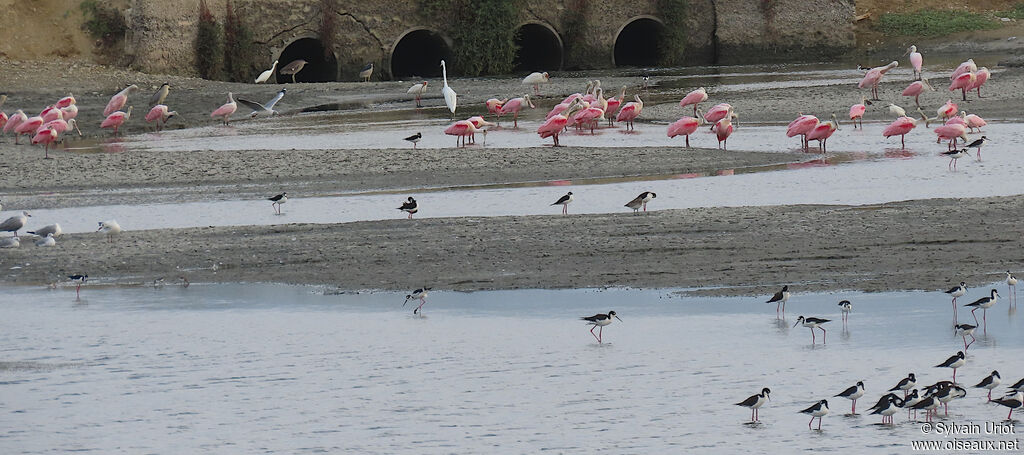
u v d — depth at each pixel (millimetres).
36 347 16047
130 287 19391
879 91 45625
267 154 32656
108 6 56250
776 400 13078
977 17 67562
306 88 52844
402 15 61094
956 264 18656
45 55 55000
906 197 24578
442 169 29844
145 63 55531
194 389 14125
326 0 59781
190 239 22516
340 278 19422
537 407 13109
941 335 15219
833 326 15781
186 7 56625
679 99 47281
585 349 15188
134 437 12602
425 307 17500
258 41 58906
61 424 13055
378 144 35719
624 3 64562
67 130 38750
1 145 37406
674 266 19250
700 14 65625
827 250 19859
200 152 33469
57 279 20141
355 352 15383
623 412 12867
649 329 15969
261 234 22797
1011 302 16578
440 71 62938
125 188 29000
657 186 26891
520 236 21625
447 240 21562
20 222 22781
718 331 15758
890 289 17469
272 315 17359
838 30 66125
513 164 30203
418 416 12953
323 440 12344
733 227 21719
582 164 30000
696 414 12734
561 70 64125
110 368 15023
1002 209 22359
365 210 25047
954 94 43562
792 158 30500
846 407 12836
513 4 61969
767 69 60844
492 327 16328
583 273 19062
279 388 14055
